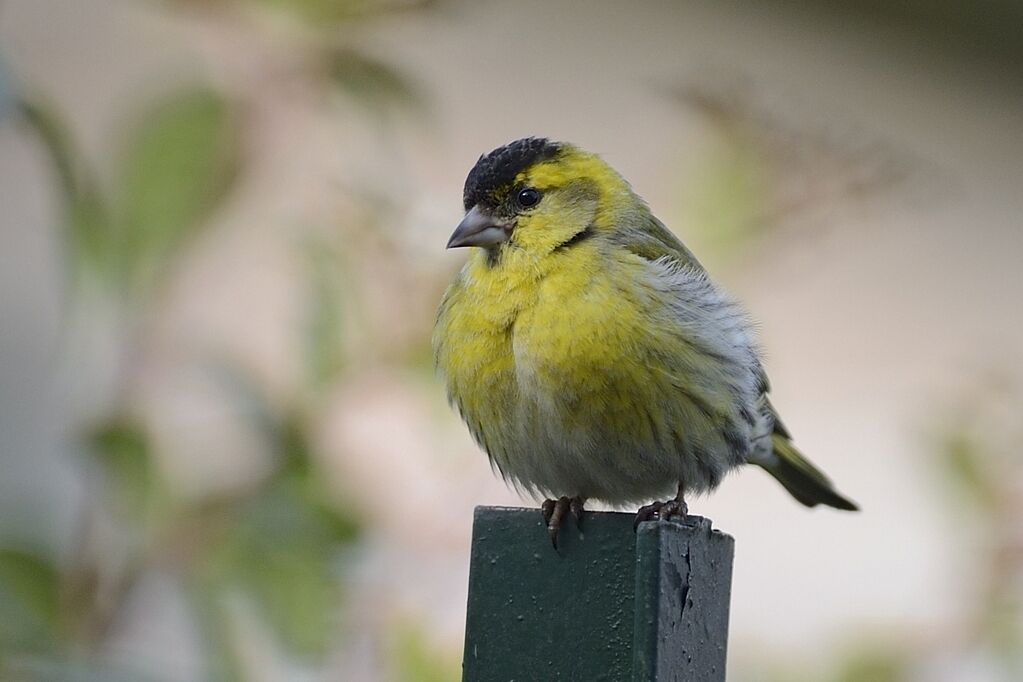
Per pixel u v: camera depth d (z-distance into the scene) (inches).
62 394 386.6
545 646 227.1
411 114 285.6
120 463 263.4
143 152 267.3
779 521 533.6
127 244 266.7
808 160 309.4
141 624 266.5
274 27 280.8
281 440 272.1
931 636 315.9
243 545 261.9
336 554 265.7
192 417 288.0
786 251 309.4
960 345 586.2
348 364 280.1
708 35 661.3
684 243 311.4
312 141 328.2
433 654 277.0
